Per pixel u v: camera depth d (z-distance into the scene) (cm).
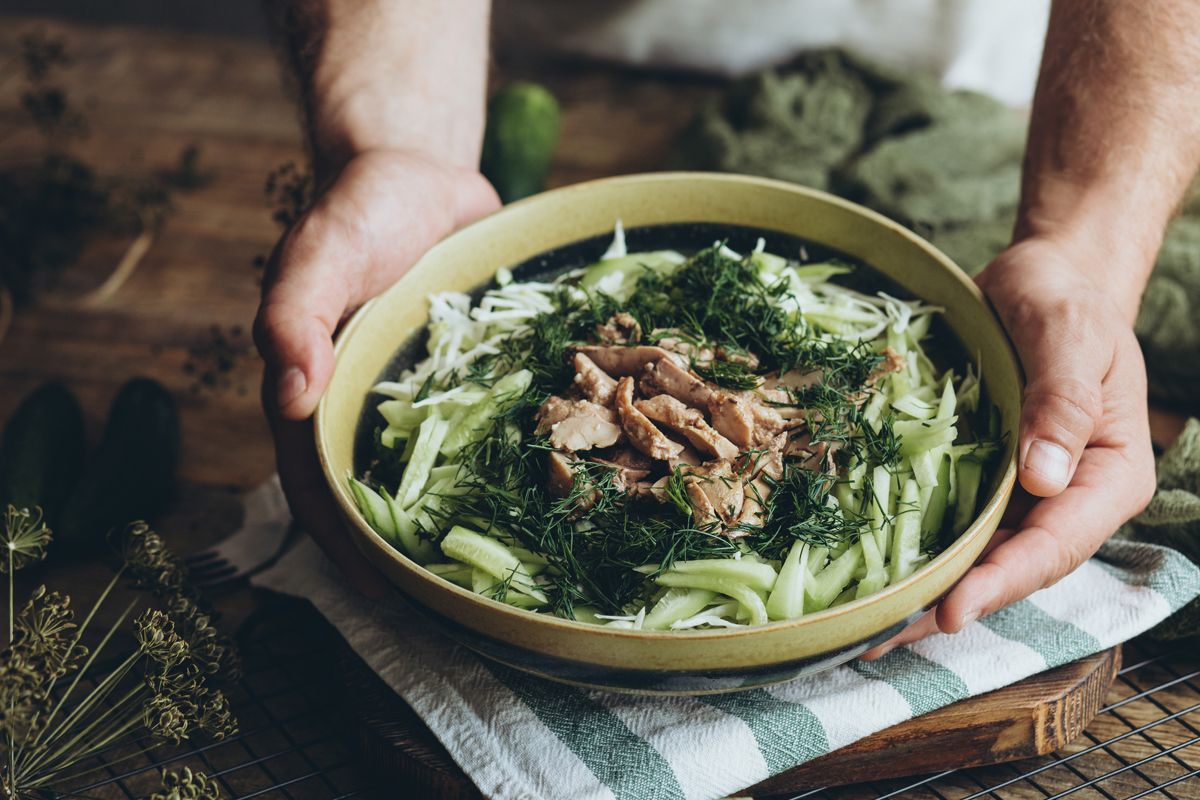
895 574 67
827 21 120
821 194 79
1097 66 81
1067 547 69
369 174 80
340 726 74
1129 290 78
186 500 88
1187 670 75
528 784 67
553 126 106
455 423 73
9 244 106
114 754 73
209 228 109
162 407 89
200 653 71
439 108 88
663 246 81
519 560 68
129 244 109
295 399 71
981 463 70
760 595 66
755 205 80
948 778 71
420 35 88
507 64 125
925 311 76
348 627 74
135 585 72
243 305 103
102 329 101
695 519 67
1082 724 71
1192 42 80
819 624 62
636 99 121
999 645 71
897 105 109
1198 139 80
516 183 103
